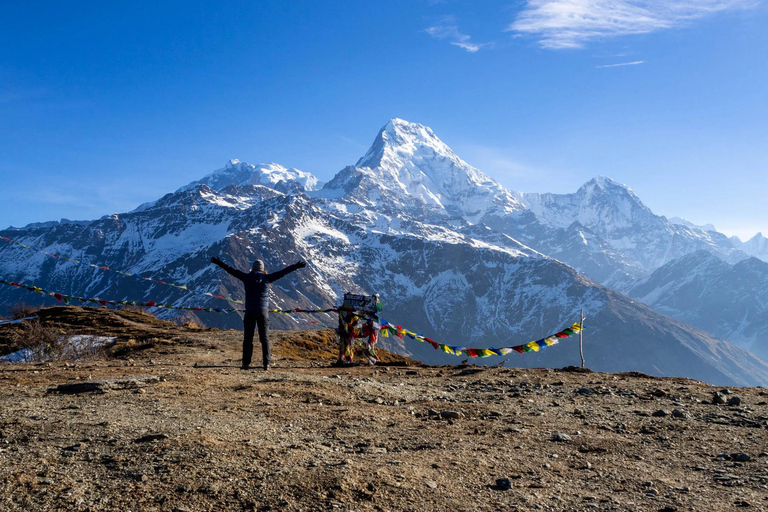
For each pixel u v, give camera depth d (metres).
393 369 14.96
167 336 24.45
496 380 12.65
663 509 5.10
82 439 6.73
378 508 4.97
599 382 12.20
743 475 6.01
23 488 5.10
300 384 11.16
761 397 10.27
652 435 7.66
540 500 5.29
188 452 6.18
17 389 10.20
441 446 6.98
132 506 4.80
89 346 20.45
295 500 5.04
